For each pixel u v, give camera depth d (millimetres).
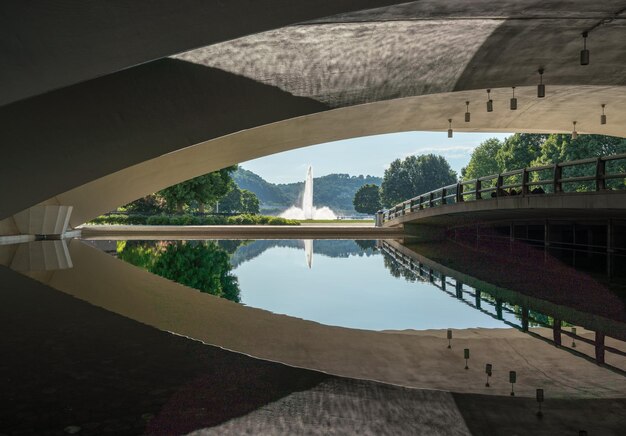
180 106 8438
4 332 3555
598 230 11570
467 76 8414
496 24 6609
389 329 4504
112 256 10797
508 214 14312
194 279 7699
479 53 7602
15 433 1896
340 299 6031
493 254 11828
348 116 14789
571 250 12383
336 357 3455
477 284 7047
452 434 2018
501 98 14117
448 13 6211
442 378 2994
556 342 3857
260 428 2010
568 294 6012
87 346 3193
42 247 12430
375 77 8336
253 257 11156
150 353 3062
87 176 8891
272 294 6406
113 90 8359
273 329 4309
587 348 3650
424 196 20016
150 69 8242
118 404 2201
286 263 9938
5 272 7238
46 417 2049
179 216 29062
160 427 1970
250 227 21500
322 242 16500
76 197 16766
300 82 8391
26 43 3916
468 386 2814
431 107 14812
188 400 2275
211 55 7945
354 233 20734
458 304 5613
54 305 4691
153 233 20297
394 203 69875
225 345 3445
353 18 6535
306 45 7535
